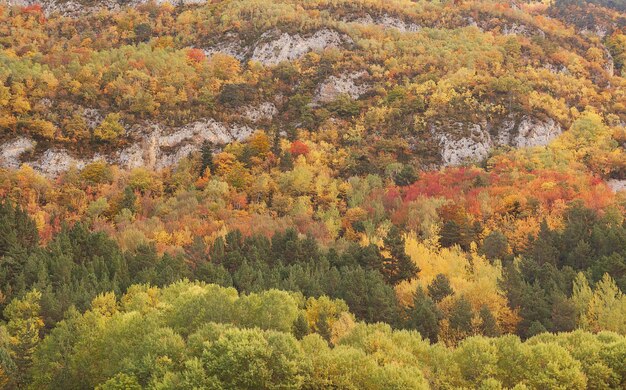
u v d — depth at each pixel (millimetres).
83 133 150250
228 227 111875
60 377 51719
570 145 152750
